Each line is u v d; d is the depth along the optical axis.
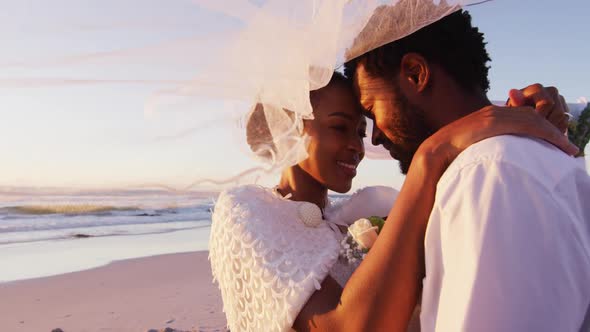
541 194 0.96
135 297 7.09
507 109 1.16
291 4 1.36
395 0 1.30
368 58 1.43
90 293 7.35
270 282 1.35
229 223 1.50
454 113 1.33
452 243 0.98
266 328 1.35
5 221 17.09
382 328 1.11
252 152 1.57
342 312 1.17
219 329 5.57
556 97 1.32
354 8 1.35
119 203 21.17
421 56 1.34
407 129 1.40
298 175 1.76
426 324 1.03
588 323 0.97
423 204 1.12
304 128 1.67
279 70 1.39
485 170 1.00
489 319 0.89
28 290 7.52
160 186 1.52
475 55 1.37
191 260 10.12
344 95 1.65
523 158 1.00
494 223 0.94
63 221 17.53
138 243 12.90
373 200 1.81
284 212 1.54
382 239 1.15
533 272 0.91
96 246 12.33
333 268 1.44
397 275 1.11
